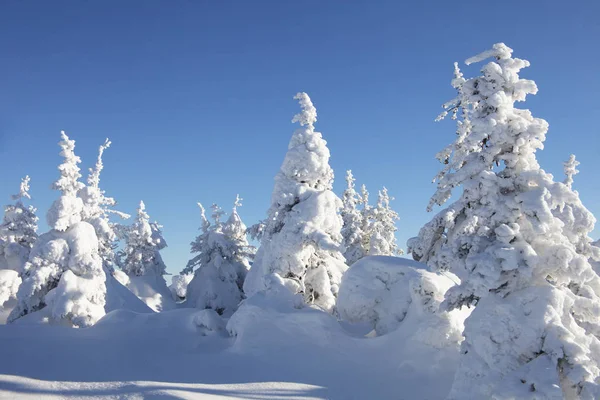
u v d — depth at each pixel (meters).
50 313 21.47
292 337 15.16
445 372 12.35
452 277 16.33
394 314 15.68
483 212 11.27
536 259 10.48
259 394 11.16
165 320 18.55
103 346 14.98
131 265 43.03
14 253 32.38
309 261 21.64
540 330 10.02
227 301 37.88
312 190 21.94
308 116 23.08
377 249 39.31
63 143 24.91
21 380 10.73
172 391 10.33
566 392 9.50
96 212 38.47
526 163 11.59
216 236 39.88
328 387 12.05
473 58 12.09
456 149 16.89
